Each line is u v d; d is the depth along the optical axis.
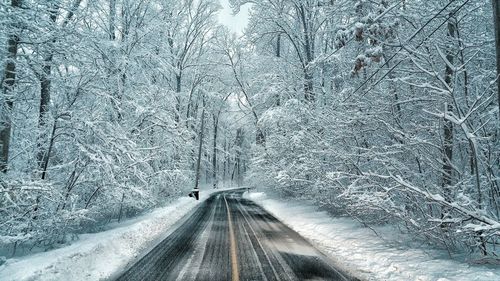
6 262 6.45
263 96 29.45
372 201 8.31
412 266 7.09
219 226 13.94
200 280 6.34
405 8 10.01
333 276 6.80
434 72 7.27
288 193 25.42
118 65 16.25
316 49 27.41
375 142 11.37
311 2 25.22
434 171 9.25
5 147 9.33
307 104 21.95
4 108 9.35
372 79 12.35
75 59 10.88
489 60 9.64
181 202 24.86
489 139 7.50
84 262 6.93
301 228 13.48
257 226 14.09
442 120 8.46
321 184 14.53
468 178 8.14
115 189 11.98
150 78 21.72
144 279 6.30
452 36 9.45
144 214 16.72
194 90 41.41
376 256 8.16
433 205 8.72
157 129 19.78
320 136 14.08
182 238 10.86
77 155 10.74
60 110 10.34
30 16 8.88
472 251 7.53
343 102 12.73
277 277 6.65
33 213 8.55
